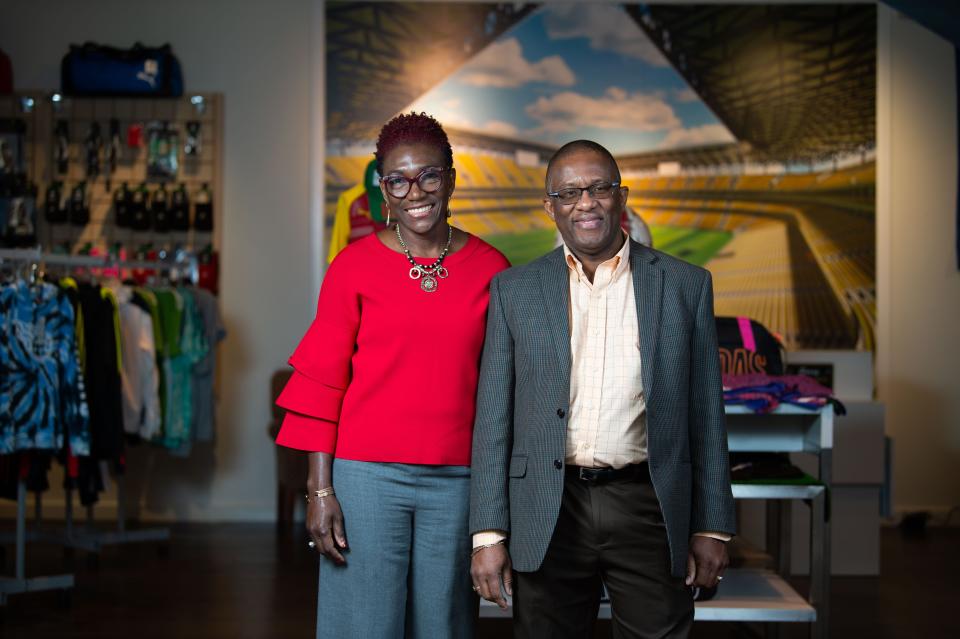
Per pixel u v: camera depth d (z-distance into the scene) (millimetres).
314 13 5809
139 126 5758
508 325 1979
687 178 5844
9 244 5613
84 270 4938
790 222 5820
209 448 5801
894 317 5840
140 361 4750
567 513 1947
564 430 1900
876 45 5820
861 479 4441
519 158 5832
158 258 5688
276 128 5832
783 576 3408
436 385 1970
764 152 5836
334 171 5805
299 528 5527
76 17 5848
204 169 5805
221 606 3924
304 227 5828
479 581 1927
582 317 1952
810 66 5832
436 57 5828
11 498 4051
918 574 4520
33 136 5770
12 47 5848
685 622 1962
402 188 1954
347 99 5809
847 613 3865
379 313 1982
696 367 1968
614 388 1913
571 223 1905
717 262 5848
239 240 5824
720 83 5836
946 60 5816
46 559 4730
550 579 1953
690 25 5848
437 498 1978
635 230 3727
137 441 4863
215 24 5836
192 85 5832
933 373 5840
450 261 2033
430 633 1986
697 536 1964
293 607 3916
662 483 1882
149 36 5840
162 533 4973
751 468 3053
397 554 1972
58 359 3900
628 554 1935
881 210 5812
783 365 3400
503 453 1953
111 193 5785
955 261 5832
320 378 2010
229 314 5820
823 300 5809
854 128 5820
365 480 1961
